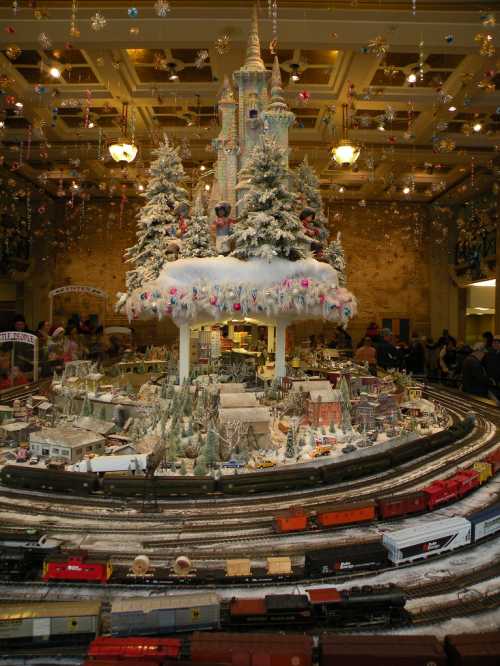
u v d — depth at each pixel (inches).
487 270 971.9
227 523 215.0
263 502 238.1
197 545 197.3
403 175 961.5
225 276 362.9
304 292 357.4
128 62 595.5
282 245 369.7
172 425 295.6
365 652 132.3
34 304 1107.9
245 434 282.0
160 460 262.8
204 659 132.3
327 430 329.7
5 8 481.7
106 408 353.7
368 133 770.8
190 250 398.9
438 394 550.3
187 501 237.8
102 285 1165.1
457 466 290.2
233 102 434.0
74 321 1019.9
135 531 206.8
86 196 1007.0
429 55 560.1
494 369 539.2
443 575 183.3
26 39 524.1
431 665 131.6
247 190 407.2
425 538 192.9
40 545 183.8
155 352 538.9
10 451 293.4
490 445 332.2
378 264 1186.0
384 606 157.2
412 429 343.6
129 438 307.4
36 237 1103.0
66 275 1157.7
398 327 1186.6
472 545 206.7
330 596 158.4
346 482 265.6
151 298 370.6
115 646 135.0
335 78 632.4
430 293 1183.6
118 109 709.9
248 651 132.3
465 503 243.9
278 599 156.7
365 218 1184.8
